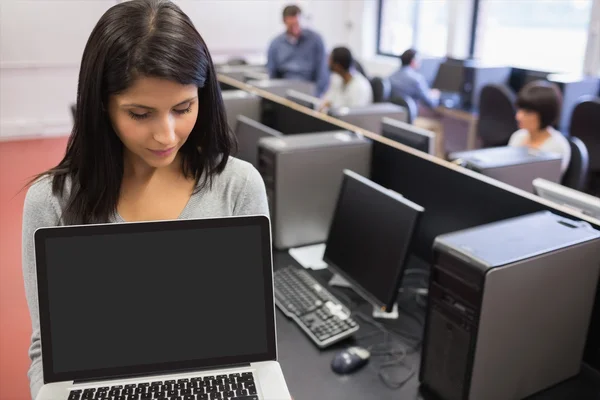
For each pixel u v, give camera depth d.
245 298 0.85
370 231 1.50
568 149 2.42
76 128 0.81
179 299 0.83
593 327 1.24
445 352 1.13
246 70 4.96
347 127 2.19
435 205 1.71
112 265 0.81
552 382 1.21
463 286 1.06
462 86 4.87
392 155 1.86
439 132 4.81
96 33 0.74
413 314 1.52
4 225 2.54
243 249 0.84
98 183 0.83
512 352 1.10
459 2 5.48
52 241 0.80
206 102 0.86
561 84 3.86
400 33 6.70
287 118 2.79
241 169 0.94
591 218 1.25
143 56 0.70
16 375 2.04
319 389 1.22
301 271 1.69
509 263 1.02
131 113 0.75
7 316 2.35
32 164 1.80
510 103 3.92
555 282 1.10
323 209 1.92
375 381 1.25
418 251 1.83
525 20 4.96
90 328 0.81
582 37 4.35
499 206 1.46
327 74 4.90
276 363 0.85
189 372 0.83
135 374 0.82
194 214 0.91
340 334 1.38
